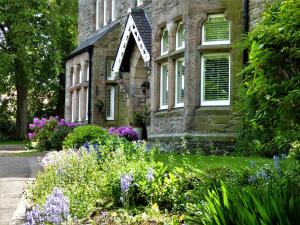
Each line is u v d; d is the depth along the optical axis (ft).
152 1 54.13
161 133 49.83
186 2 45.32
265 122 16.28
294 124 15.28
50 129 64.85
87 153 30.32
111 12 77.41
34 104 125.80
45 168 30.04
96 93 72.90
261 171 20.29
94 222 17.44
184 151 41.96
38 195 22.07
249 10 42.22
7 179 31.73
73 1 112.37
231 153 41.27
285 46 14.93
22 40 98.63
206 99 44.55
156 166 22.58
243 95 16.79
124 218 18.06
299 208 9.84
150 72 54.60
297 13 14.60
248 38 16.22
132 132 53.21
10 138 112.57
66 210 16.25
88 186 22.11
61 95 123.34
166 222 17.07
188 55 45.01
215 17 44.32
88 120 73.51
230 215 10.32
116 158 26.22
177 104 48.44
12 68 102.47
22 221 18.66
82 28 89.35
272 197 10.26
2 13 98.48
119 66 62.08
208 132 43.47
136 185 20.58
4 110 120.88
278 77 15.16
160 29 51.16
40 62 102.01
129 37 59.67
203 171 22.90
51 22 102.73
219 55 44.04
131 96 61.31
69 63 84.69
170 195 20.26
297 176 15.98
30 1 100.99
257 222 9.54
